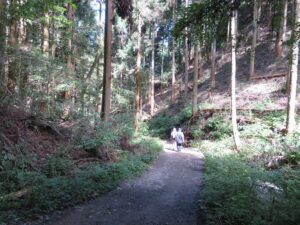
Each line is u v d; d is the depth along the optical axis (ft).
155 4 58.95
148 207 15.70
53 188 16.40
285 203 13.62
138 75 57.88
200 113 62.34
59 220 13.09
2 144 21.18
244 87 64.75
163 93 115.75
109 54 33.88
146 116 94.22
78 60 44.29
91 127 31.45
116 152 30.78
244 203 13.82
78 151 27.32
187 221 13.52
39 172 20.26
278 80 58.08
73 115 34.01
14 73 29.37
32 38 33.91
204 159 34.50
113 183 20.15
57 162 22.33
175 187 20.75
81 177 19.49
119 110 45.06
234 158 32.96
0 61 25.59
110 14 33.73
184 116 70.28
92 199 16.69
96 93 38.99
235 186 16.48
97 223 12.91
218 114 55.62
